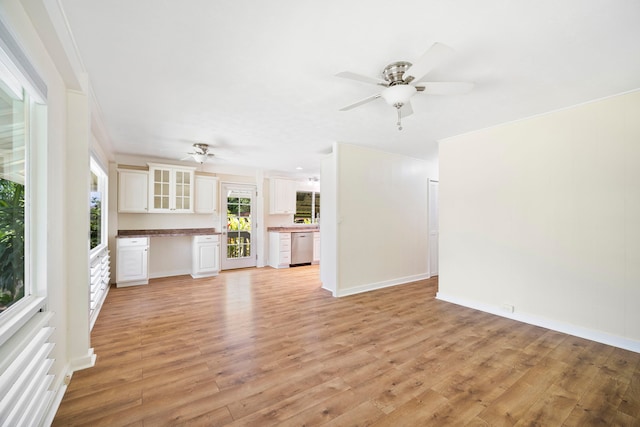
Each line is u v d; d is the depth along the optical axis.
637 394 1.80
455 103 2.65
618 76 2.14
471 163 3.57
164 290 4.40
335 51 1.83
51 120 1.65
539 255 2.96
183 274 5.61
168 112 2.86
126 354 2.31
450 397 1.78
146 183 4.93
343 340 2.61
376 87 2.30
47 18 1.32
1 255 1.26
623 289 2.44
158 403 1.70
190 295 4.12
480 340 2.61
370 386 1.89
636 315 2.38
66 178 2.01
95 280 3.07
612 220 2.50
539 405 1.71
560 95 2.49
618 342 2.45
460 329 2.87
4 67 1.17
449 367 2.13
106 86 2.29
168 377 1.98
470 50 1.80
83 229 2.10
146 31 1.62
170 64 1.97
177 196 5.22
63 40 1.52
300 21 1.54
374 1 1.39
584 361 2.22
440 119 3.10
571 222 2.74
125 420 1.56
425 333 2.77
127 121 3.12
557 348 2.44
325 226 4.50
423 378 1.99
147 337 2.65
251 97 2.51
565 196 2.78
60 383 1.78
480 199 3.48
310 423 1.55
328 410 1.65
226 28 1.59
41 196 1.55
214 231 5.85
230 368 2.11
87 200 2.12
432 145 4.27
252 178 6.56
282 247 6.43
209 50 1.81
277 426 1.52
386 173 4.71
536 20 1.52
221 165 6.05
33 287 1.53
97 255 3.36
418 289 4.50
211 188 5.77
